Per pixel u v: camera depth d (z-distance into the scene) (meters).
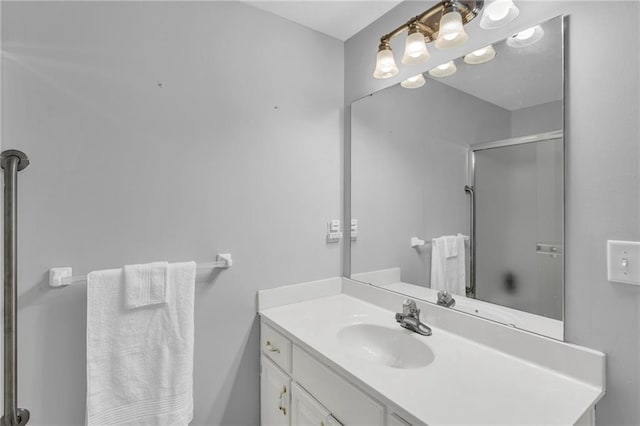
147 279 1.17
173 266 1.23
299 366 1.26
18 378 1.05
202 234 1.39
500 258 1.17
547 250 1.04
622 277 0.88
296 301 1.66
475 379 0.96
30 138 1.06
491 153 1.19
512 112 1.13
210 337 1.42
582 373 0.95
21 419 1.04
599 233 0.93
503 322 1.16
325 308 1.59
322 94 1.75
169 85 1.31
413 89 1.48
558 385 0.93
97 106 1.17
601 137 0.92
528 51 1.08
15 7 1.04
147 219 1.27
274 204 1.59
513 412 0.81
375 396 0.91
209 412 1.42
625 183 0.88
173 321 1.22
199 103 1.38
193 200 1.37
